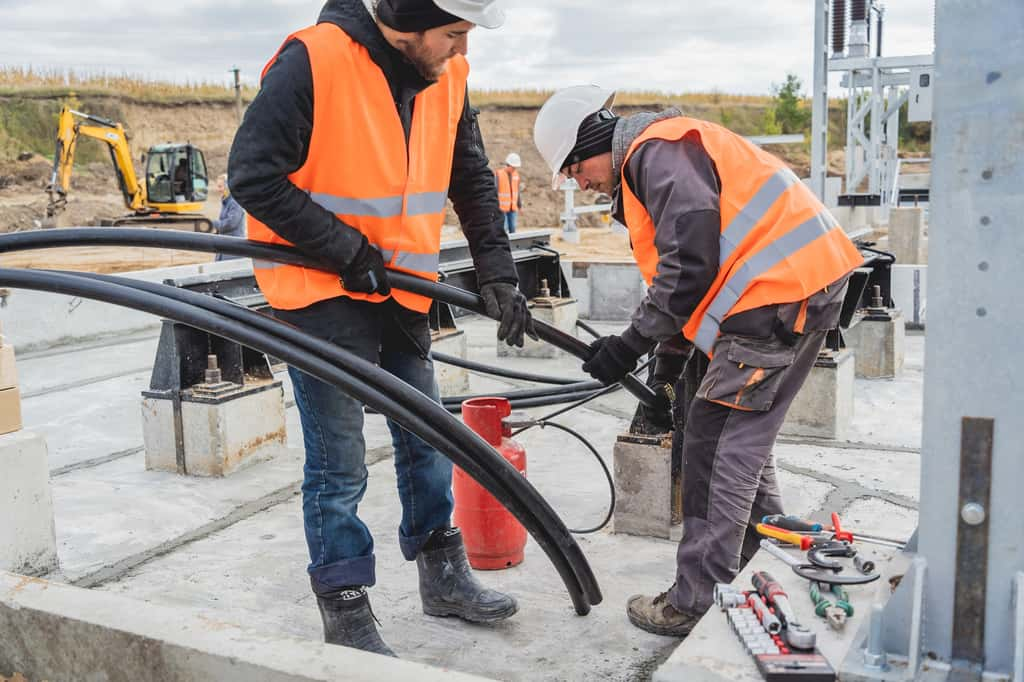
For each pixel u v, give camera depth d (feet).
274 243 7.64
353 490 7.92
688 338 8.27
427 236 7.95
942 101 4.49
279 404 15.28
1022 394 4.54
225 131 141.08
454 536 9.07
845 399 16.28
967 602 4.81
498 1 6.94
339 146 7.27
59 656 6.07
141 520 12.36
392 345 8.54
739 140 7.97
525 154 147.33
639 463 11.27
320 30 7.13
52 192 66.13
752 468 8.05
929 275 4.66
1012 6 4.29
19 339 25.36
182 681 5.60
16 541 10.11
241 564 10.81
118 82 140.46
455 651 8.51
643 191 7.75
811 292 7.63
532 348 24.31
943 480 4.78
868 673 4.81
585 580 8.29
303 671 5.21
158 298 7.16
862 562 6.02
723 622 5.58
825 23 32.53
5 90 125.70
